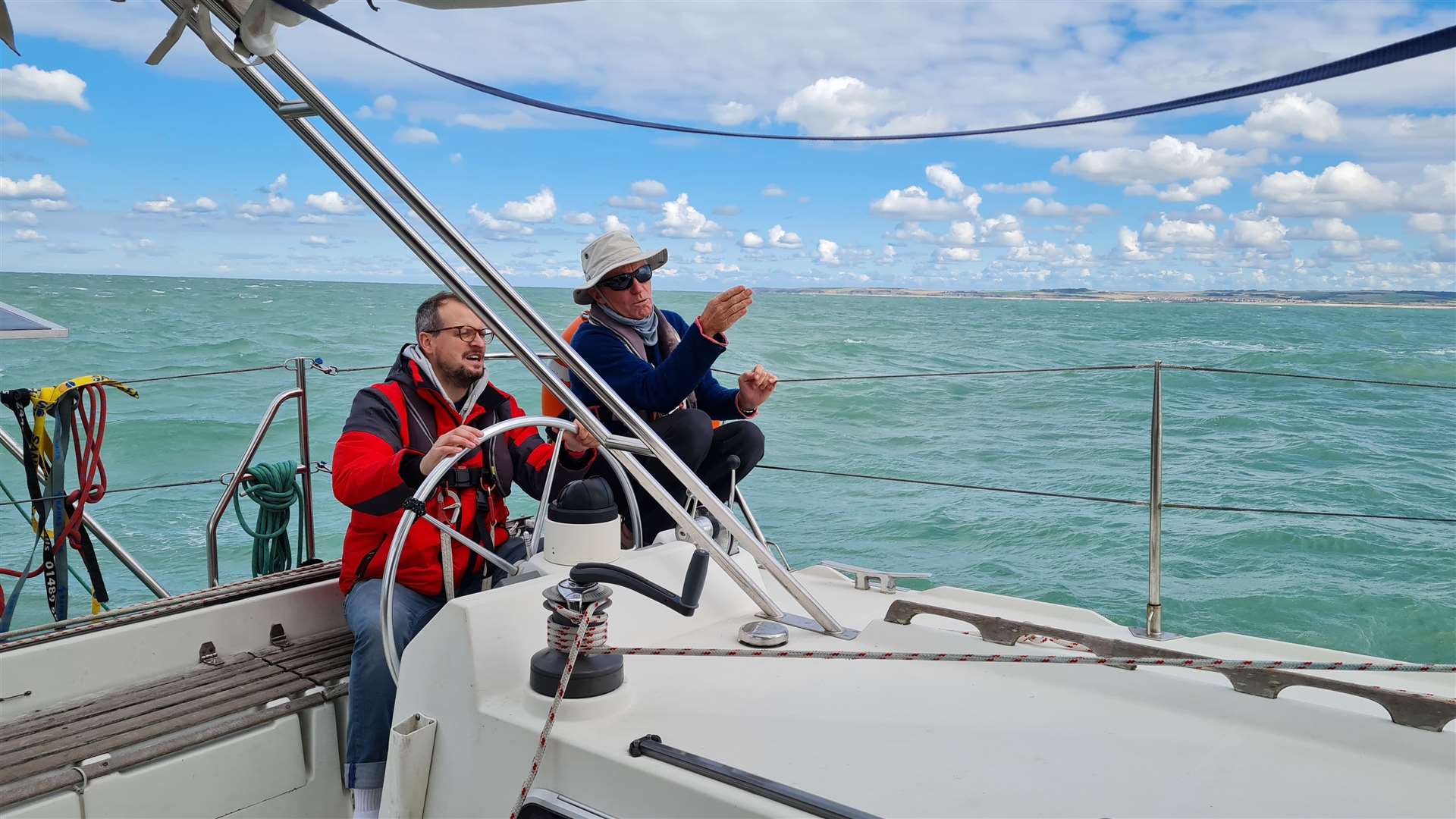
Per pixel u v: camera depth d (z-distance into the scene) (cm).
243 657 218
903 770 127
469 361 232
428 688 155
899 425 1305
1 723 185
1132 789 123
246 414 1220
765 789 118
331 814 200
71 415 272
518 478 250
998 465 1050
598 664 144
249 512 736
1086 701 150
